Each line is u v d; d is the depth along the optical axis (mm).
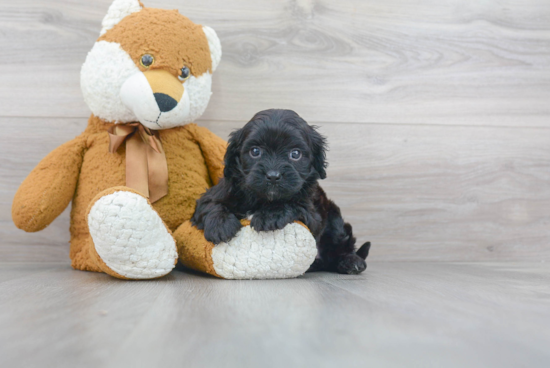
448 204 921
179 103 696
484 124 932
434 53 919
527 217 939
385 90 908
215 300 519
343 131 898
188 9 858
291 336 417
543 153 937
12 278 650
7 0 823
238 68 874
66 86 839
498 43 935
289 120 647
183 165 749
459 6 923
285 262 646
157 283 614
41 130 835
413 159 914
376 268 810
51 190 701
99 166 722
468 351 399
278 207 651
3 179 826
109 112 715
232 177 671
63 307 489
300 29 886
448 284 636
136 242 606
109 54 698
